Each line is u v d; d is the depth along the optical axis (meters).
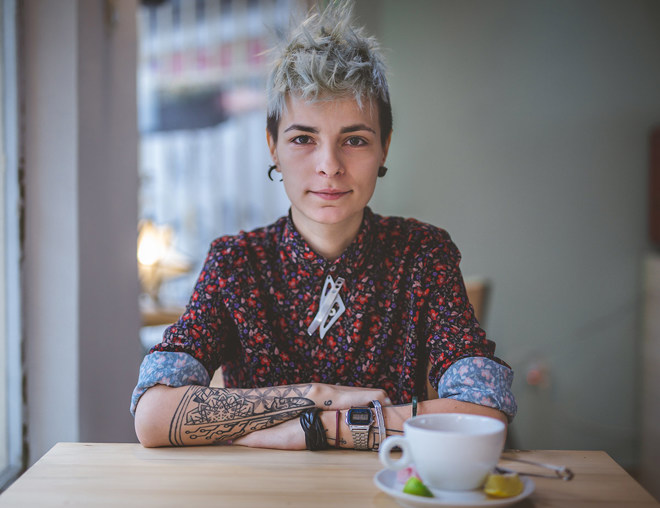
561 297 3.33
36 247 1.78
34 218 1.78
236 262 1.19
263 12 3.76
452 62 3.40
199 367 1.10
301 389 1.01
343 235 1.15
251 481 0.81
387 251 1.20
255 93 3.80
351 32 1.12
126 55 2.26
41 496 0.76
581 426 3.30
